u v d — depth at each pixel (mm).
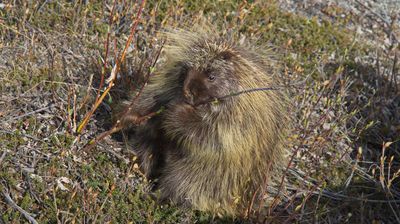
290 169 2604
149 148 2420
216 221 2404
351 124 2865
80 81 2578
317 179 2635
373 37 3420
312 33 3230
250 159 2361
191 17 2986
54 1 2846
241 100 2283
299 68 2764
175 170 2373
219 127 2287
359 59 3205
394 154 2830
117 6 2889
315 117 2805
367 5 3635
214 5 3100
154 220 2326
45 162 2328
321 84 2898
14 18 2719
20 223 2178
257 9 3188
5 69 2520
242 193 2416
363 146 2812
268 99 2350
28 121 2400
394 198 2660
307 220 2488
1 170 2260
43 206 2232
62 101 2488
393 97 3010
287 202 2520
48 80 2537
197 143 2303
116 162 2414
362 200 2559
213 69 2248
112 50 2719
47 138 2385
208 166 2342
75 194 2270
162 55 2709
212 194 2381
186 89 2234
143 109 2402
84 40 2721
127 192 2361
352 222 2562
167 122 2314
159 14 2936
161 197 2398
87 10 2725
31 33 2680
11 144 2322
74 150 2387
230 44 2357
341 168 2701
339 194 2604
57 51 2656
